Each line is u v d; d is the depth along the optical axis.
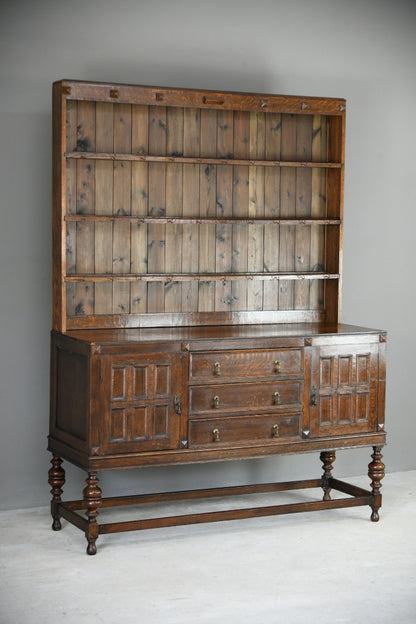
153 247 5.03
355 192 5.77
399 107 5.86
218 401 4.61
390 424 5.97
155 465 4.48
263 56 5.46
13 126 4.89
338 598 3.89
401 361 5.98
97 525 4.38
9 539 4.57
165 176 5.02
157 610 3.74
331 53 5.64
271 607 3.78
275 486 5.15
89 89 4.55
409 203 5.94
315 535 4.73
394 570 4.23
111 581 4.05
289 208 5.32
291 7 5.52
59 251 4.66
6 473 5.01
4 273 4.93
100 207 4.89
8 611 3.70
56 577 4.08
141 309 5.03
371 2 5.73
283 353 4.74
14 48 4.86
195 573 4.16
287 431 4.78
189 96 4.77
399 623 3.64
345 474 5.85
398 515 5.10
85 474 5.14
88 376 4.32
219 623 3.61
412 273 5.98
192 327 5.05
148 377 4.44
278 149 5.25
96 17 5.03
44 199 4.98
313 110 5.09
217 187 5.14
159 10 5.17
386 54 5.80
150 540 4.62
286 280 5.35
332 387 4.88
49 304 5.03
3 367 4.96
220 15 5.33
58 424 4.73
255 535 4.73
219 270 5.19
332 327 5.15
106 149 4.86
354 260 5.80
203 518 4.59
